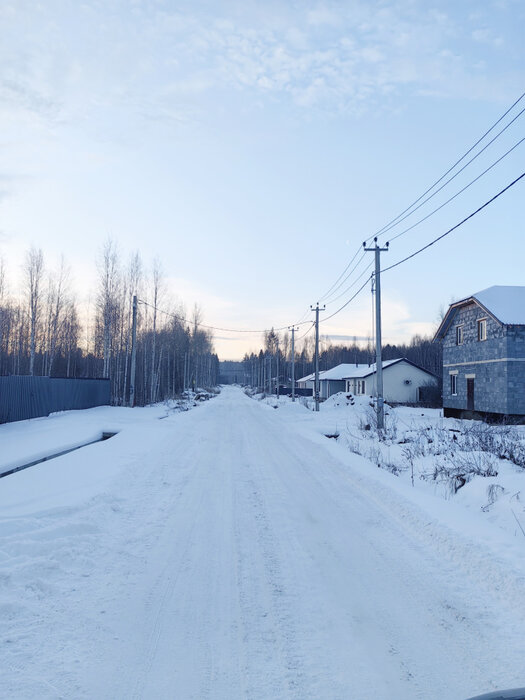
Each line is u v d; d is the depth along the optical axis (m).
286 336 126.62
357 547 6.25
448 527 6.66
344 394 41.28
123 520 7.29
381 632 4.05
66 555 5.57
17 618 4.14
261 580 5.15
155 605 4.51
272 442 17.36
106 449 13.83
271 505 8.37
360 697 3.16
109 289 38.94
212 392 101.31
